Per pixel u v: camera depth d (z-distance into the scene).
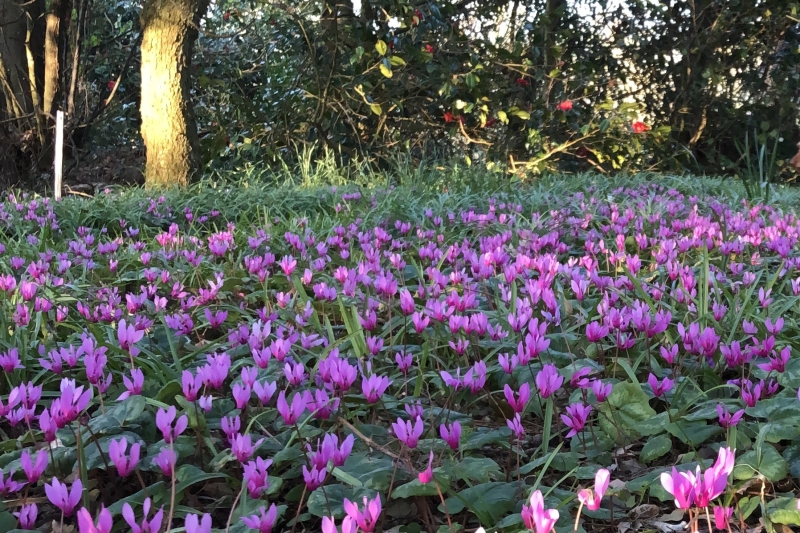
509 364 1.93
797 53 12.29
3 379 2.33
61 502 1.26
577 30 12.05
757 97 13.09
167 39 8.39
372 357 2.40
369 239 4.63
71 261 4.14
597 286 2.85
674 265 3.30
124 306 3.25
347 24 9.46
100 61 13.34
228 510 1.67
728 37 12.57
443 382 2.29
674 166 11.45
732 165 12.27
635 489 1.64
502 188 7.50
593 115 10.93
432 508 1.65
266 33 11.62
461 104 9.21
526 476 1.80
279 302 2.94
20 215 6.15
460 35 9.70
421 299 3.26
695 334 2.21
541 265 3.07
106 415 1.82
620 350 2.56
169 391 2.02
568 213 5.43
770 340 2.01
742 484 1.58
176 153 8.55
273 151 9.59
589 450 1.91
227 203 6.83
